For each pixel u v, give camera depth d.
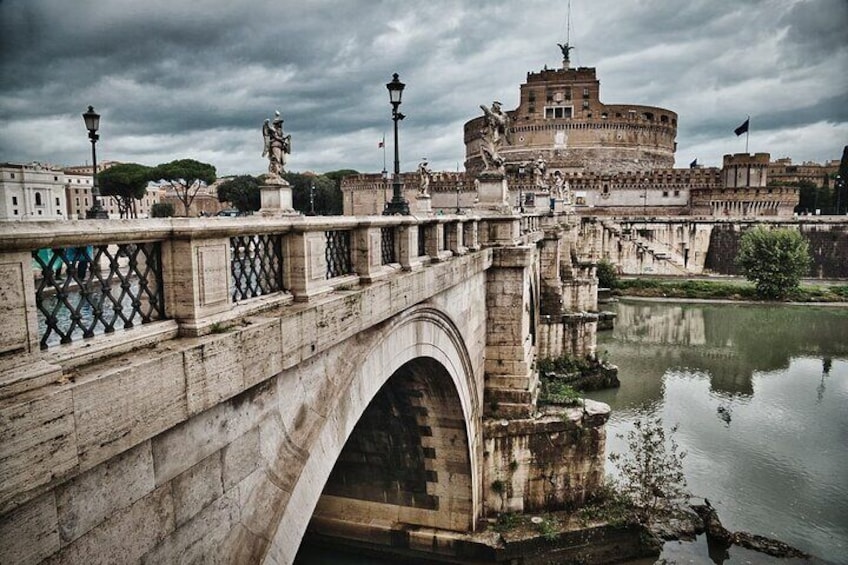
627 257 89.81
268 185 13.63
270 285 8.23
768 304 72.12
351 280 10.45
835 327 60.38
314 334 8.43
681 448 32.38
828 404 39.19
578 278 49.03
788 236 75.25
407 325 13.38
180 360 5.85
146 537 5.81
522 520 22.02
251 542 7.44
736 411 38.00
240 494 7.20
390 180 100.38
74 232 4.92
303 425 8.65
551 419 22.45
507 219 22.39
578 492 22.84
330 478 22.08
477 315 20.88
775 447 32.50
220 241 6.81
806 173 160.62
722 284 79.88
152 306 6.19
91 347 5.33
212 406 6.39
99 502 5.26
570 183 115.44
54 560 4.87
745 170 109.81
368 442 20.94
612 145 132.12
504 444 22.20
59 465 4.71
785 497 27.17
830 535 24.19
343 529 22.00
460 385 18.75
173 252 6.30
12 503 4.38
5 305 4.50
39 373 4.68
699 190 107.00
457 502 21.06
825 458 31.12
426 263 14.72
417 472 20.97
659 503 24.12
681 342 55.25
